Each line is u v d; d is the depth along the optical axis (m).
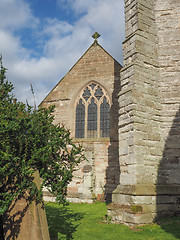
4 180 5.44
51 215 10.59
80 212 11.67
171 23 11.01
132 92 9.68
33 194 5.45
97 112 18.81
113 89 18.61
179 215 8.74
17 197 5.50
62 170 6.57
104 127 18.39
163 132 10.01
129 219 8.11
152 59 10.64
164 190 8.94
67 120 19.31
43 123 6.60
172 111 10.11
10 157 5.13
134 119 9.36
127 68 10.45
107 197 16.12
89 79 19.58
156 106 10.16
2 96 6.46
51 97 20.34
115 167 16.81
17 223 5.35
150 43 10.79
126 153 9.40
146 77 10.25
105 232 7.50
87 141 17.94
